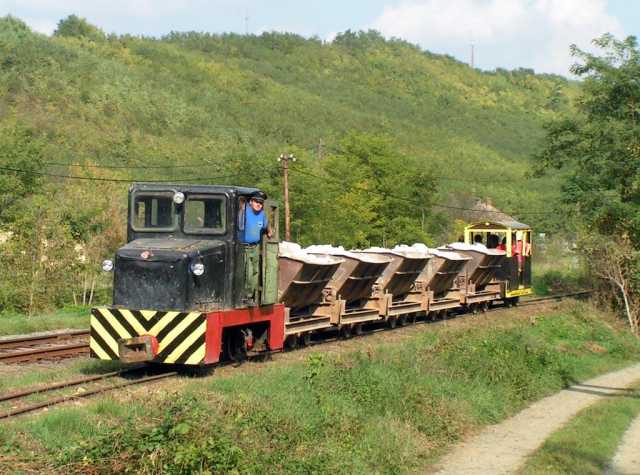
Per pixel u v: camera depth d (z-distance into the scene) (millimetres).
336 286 20828
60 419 10039
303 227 46969
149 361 14148
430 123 137500
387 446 11539
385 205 60156
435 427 13297
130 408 10758
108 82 88625
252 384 12727
